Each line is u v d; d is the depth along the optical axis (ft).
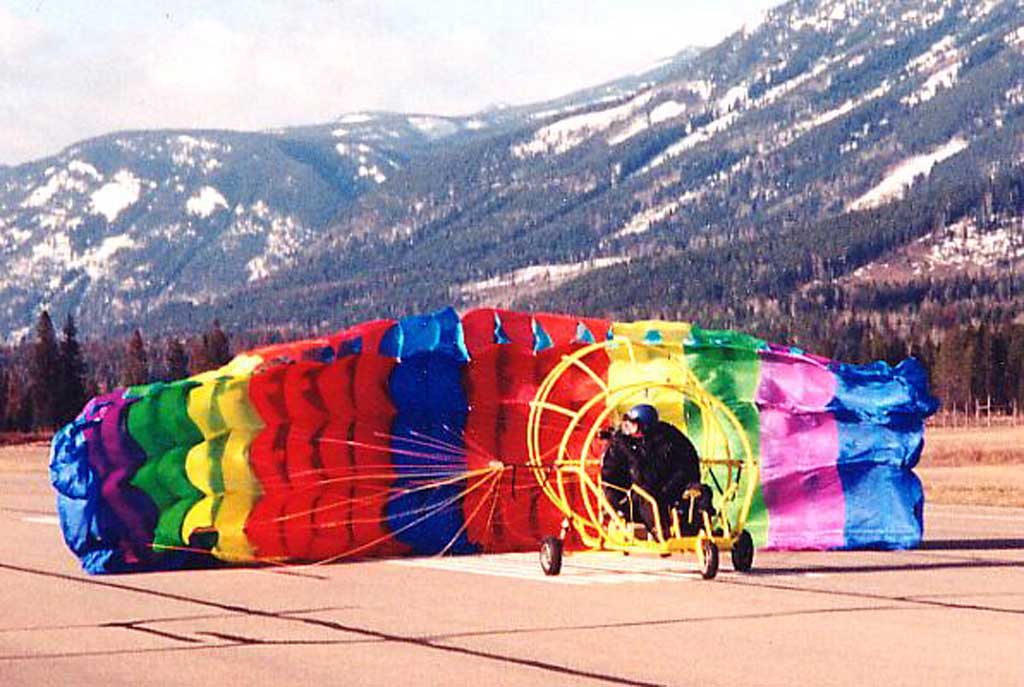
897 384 82.64
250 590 65.72
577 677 44.98
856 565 73.92
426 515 79.87
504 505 81.35
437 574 71.10
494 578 69.15
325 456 77.36
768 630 53.21
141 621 56.75
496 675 45.37
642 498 70.69
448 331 81.92
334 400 77.56
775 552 80.48
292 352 79.20
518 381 82.94
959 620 55.42
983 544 85.20
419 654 48.93
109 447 73.20
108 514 72.95
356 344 80.48
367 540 78.48
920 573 70.28
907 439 81.92
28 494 142.72
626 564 74.43
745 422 82.28
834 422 81.92
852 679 44.39
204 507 74.54
